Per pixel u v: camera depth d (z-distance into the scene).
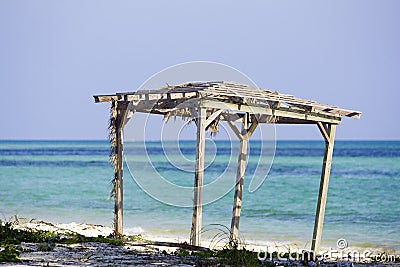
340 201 51.97
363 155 127.81
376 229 35.66
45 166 94.94
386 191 59.72
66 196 51.78
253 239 30.41
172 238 28.53
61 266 16.64
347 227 36.47
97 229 27.55
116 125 21.97
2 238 21.03
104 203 46.38
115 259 18.14
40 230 23.94
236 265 18.19
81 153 148.50
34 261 17.20
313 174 78.31
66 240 21.30
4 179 71.00
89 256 18.36
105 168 89.38
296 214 42.53
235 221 23.34
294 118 22.19
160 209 42.72
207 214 41.09
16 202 46.94
